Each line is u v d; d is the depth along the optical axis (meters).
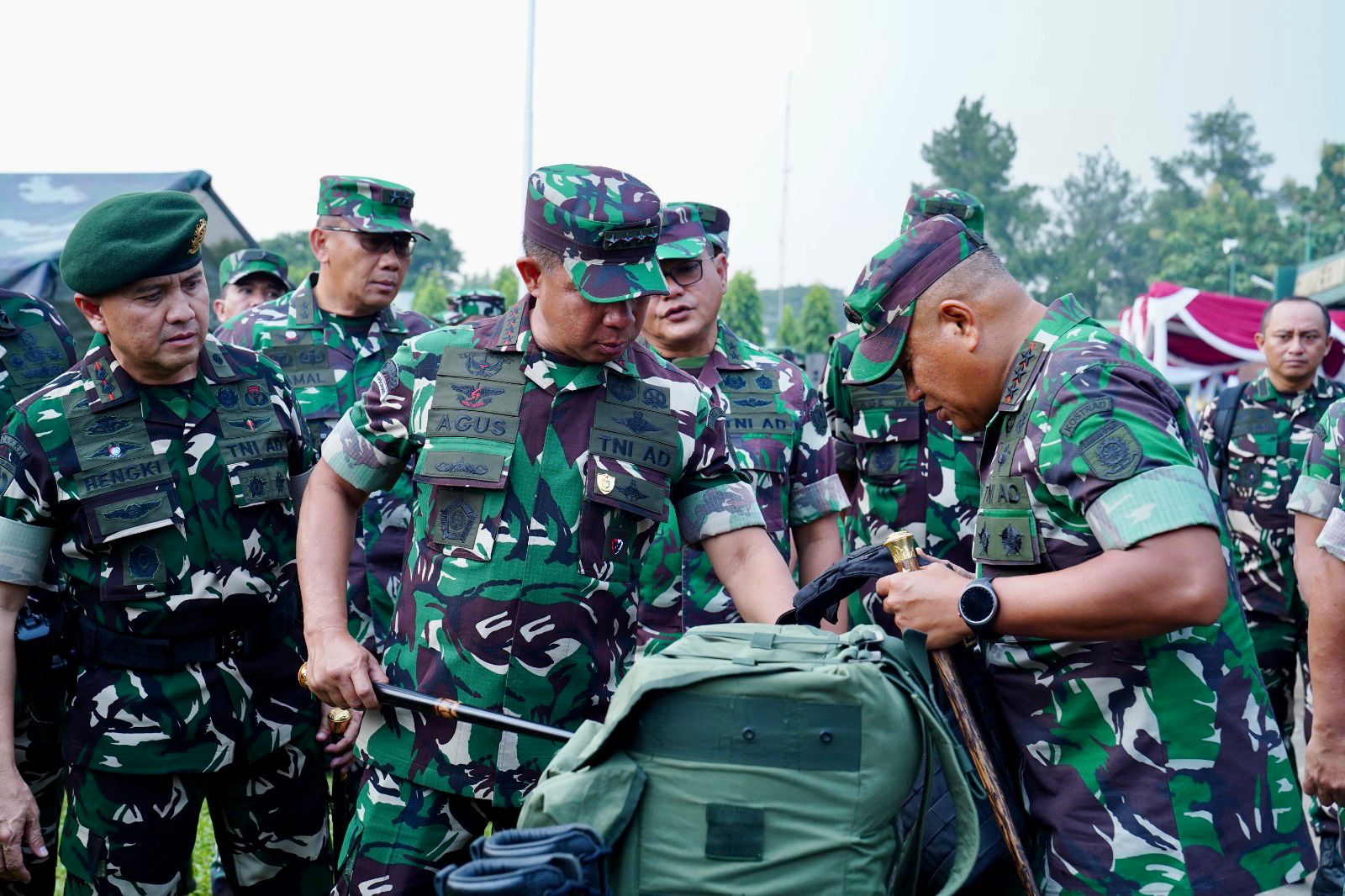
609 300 2.41
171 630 3.10
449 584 2.59
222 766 3.17
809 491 3.87
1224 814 2.19
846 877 2.03
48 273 7.67
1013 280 2.41
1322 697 2.85
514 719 2.49
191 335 3.06
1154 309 13.27
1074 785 2.26
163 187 8.85
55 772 3.68
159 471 3.09
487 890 1.77
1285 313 5.80
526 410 2.60
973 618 2.20
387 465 2.75
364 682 2.54
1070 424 2.16
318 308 5.07
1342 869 4.25
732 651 2.18
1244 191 74.19
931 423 4.34
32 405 3.07
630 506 2.60
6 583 3.05
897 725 2.05
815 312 52.50
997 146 79.69
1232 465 5.92
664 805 2.06
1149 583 2.04
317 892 3.42
